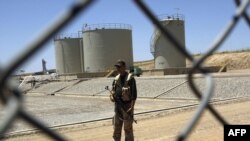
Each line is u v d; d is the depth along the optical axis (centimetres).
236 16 209
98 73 5762
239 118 1328
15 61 126
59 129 1380
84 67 6406
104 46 6044
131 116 858
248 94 2533
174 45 199
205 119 1309
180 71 5125
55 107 2595
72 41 6781
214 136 1046
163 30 191
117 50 6056
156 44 5603
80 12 136
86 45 6209
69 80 5084
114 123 880
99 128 1360
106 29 6038
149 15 183
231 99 2162
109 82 4134
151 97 2981
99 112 2100
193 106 1891
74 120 1716
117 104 867
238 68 8494
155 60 5700
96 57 6084
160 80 3538
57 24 132
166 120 1463
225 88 2762
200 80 2898
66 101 3130
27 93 4803
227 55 9138
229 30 209
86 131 1312
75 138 1192
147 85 3462
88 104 2712
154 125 1349
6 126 129
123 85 858
